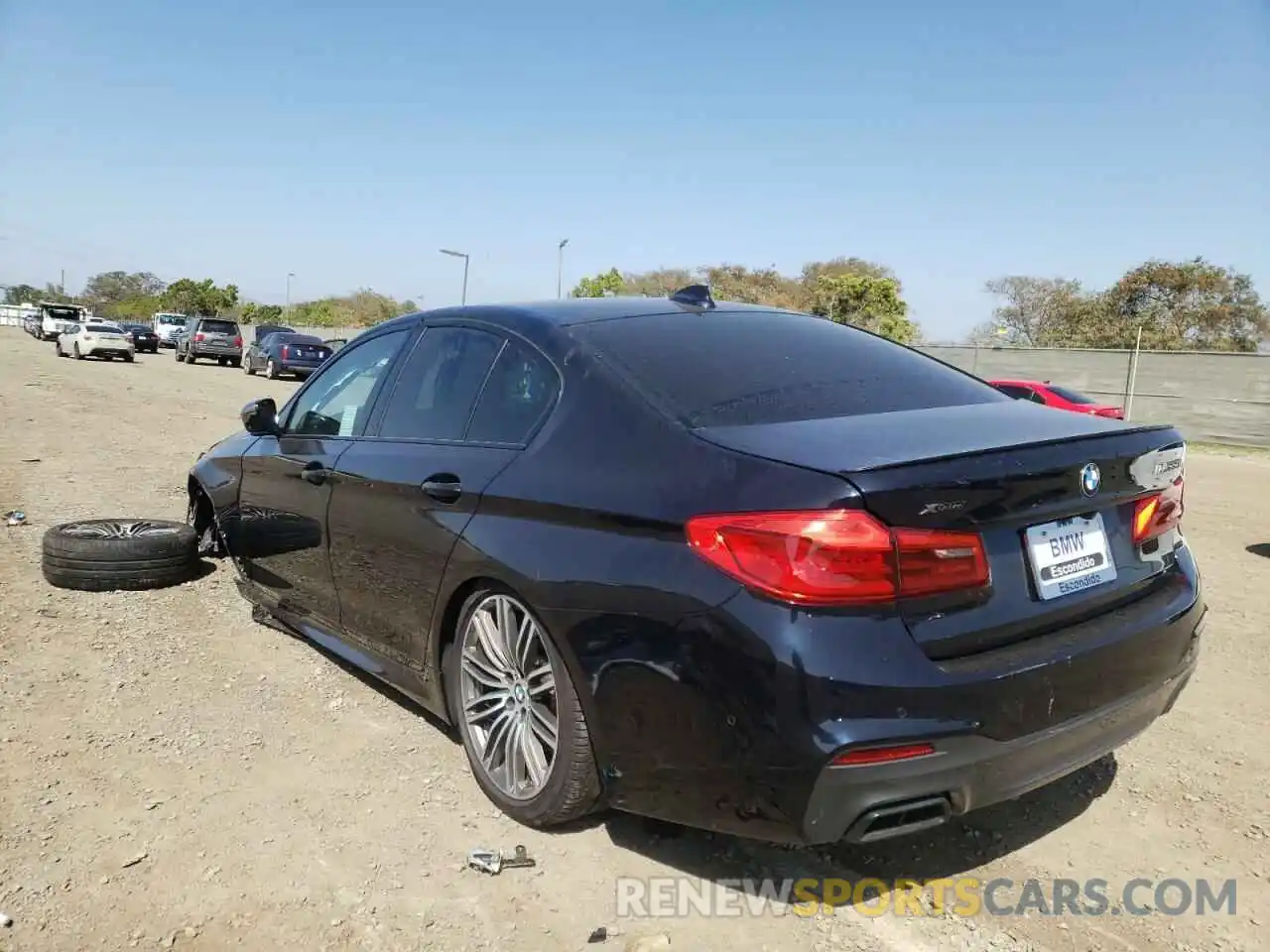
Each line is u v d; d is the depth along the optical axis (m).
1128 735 2.69
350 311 70.56
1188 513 9.87
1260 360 20.20
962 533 2.33
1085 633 2.53
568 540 2.70
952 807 2.30
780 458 2.39
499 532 2.92
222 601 5.23
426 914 2.57
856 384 3.10
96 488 8.34
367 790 3.23
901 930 2.55
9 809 3.03
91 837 2.89
